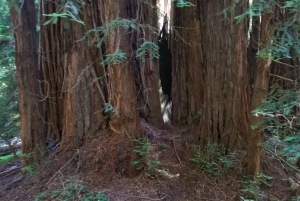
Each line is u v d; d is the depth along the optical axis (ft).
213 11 17.15
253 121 14.24
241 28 16.55
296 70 16.87
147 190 14.94
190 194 15.56
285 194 15.58
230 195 15.42
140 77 19.47
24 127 17.35
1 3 11.17
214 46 17.37
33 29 17.34
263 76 13.21
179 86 21.79
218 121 17.74
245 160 16.33
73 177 15.48
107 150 15.80
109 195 14.38
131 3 18.28
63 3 10.65
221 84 17.42
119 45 14.66
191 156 17.83
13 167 19.36
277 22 10.72
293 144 9.82
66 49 17.62
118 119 15.85
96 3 16.96
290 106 9.52
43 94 19.84
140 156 15.99
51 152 18.57
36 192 15.10
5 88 23.39
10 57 19.57
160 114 20.61
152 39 19.83
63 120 18.22
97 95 17.53
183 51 21.47
